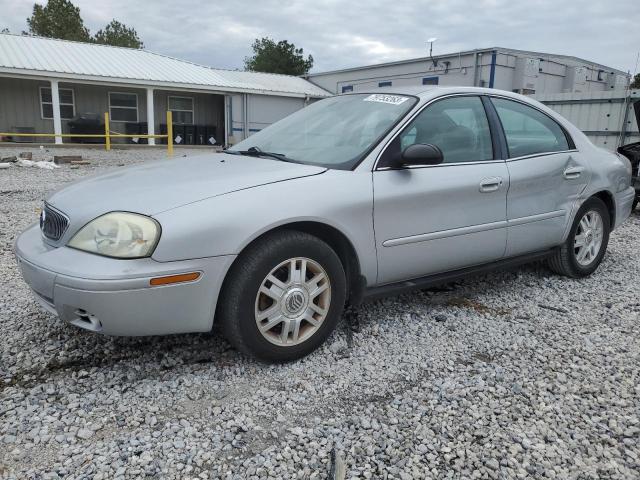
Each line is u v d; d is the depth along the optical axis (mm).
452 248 3465
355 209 2971
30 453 2135
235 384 2699
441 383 2750
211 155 3684
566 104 12820
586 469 2137
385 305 3812
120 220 2527
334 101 3984
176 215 2533
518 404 2576
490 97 3867
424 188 3254
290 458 2152
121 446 2193
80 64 21016
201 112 24641
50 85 21031
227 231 2580
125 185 2914
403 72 22750
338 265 2979
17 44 21781
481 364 2953
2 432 2258
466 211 3484
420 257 3322
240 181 2834
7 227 5973
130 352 2988
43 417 2371
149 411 2445
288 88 26203
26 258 2723
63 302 2500
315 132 3596
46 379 2688
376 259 3121
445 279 3553
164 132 23562
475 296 4051
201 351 3020
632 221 7414
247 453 2180
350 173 3045
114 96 22406
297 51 51375
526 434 2350
